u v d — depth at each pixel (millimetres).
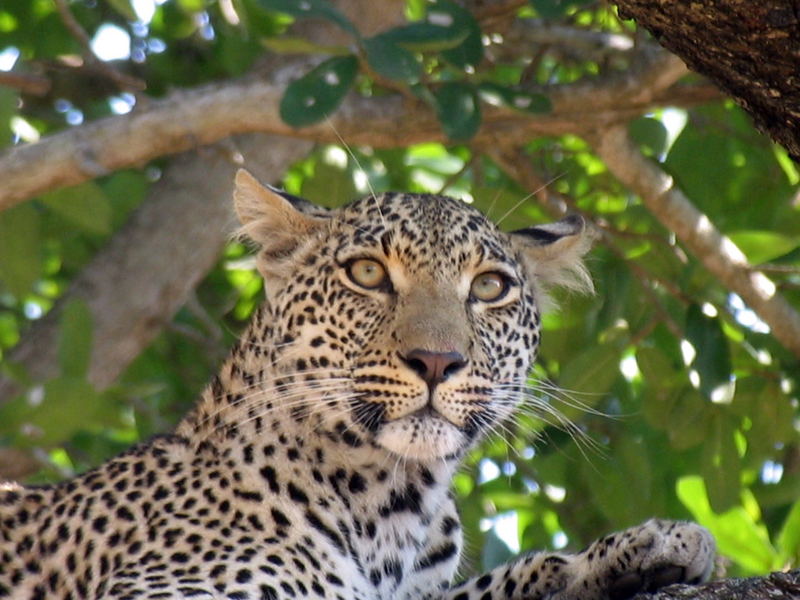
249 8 12812
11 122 10023
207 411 8867
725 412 11484
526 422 12117
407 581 8906
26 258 10875
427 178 13984
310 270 9070
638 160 11133
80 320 10875
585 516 13297
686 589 6535
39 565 8586
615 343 11375
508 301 9219
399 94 11109
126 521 8438
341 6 12805
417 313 8656
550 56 12992
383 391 8523
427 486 8820
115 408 10461
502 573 8844
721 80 6375
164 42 15125
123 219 13930
